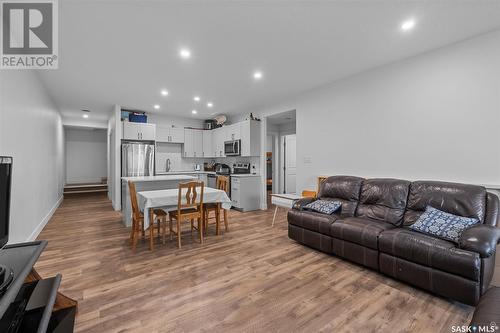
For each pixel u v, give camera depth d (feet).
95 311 5.82
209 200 11.65
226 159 23.24
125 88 13.74
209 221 14.88
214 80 12.51
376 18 7.23
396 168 10.48
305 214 10.19
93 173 29.35
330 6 6.65
